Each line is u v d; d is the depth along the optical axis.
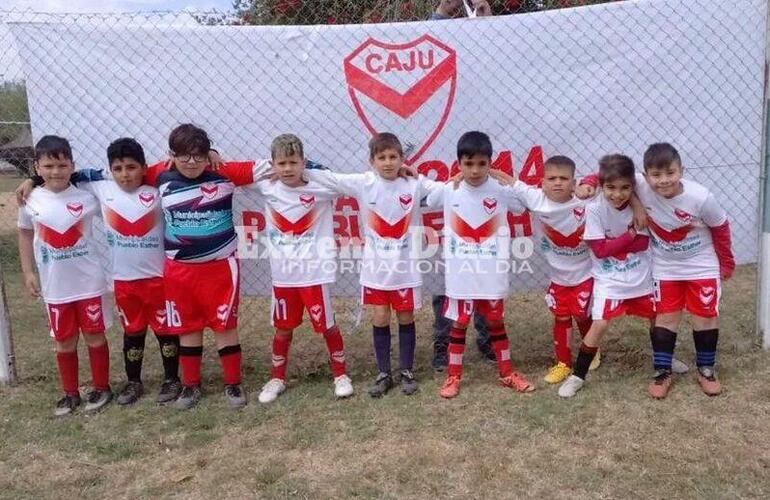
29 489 3.07
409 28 4.19
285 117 4.30
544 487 2.91
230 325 3.81
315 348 4.83
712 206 3.57
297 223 3.77
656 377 3.77
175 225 3.67
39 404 3.97
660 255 3.76
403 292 3.85
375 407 3.76
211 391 4.11
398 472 3.06
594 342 3.77
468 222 3.76
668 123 4.26
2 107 6.21
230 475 3.10
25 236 3.81
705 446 3.18
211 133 4.32
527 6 5.78
